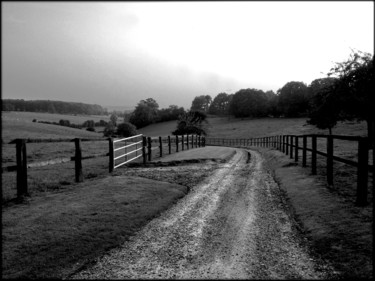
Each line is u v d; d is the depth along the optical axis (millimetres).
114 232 5582
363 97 15633
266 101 102125
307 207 6773
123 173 11992
